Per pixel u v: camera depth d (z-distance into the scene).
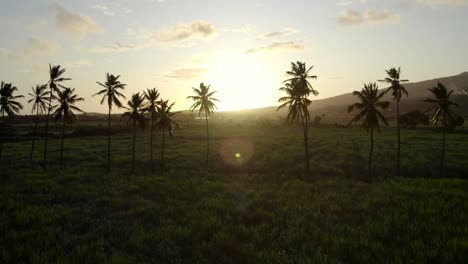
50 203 25.19
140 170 47.44
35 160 53.00
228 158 56.53
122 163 53.12
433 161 48.25
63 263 12.18
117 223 19.56
